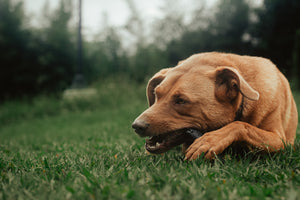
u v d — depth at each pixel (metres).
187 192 2.01
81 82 18.55
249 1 26.84
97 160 3.15
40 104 17.48
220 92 2.81
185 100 2.80
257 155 2.95
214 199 1.90
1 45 28.97
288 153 2.94
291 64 17.59
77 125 11.30
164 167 2.68
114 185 2.17
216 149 2.61
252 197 1.97
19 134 10.10
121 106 16.30
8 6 29.61
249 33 25.12
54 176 2.56
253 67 3.11
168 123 2.80
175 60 29.92
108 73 30.59
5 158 3.63
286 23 22.53
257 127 3.00
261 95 2.98
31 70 30.12
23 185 2.29
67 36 30.72
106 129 7.99
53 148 5.23
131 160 3.20
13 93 30.00
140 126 2.76
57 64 30.61
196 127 2.85
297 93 13.95
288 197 1.89
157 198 1.87
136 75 27.30
